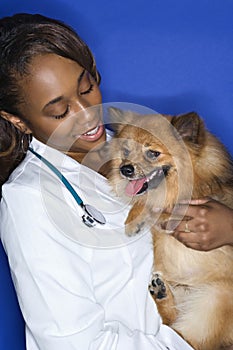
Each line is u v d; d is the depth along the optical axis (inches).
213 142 76.2
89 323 61.9
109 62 92.2
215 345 75.0
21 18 65.6
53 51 60.7
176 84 92.7
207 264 74.2
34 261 62.2
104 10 91.0
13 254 63.4
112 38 91.7
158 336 67.1
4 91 62.6
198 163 73.5
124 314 66.6
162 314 72.3
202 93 92.5
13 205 63.3
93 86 63.7
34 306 62.4
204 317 74.5
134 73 92.5
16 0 89.3
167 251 73.1
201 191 73.9
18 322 80.4
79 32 91.3
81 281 63.3
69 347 61.1
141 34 91.8
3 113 65.4
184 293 76.2
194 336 74.2
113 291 66.6
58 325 61.5
